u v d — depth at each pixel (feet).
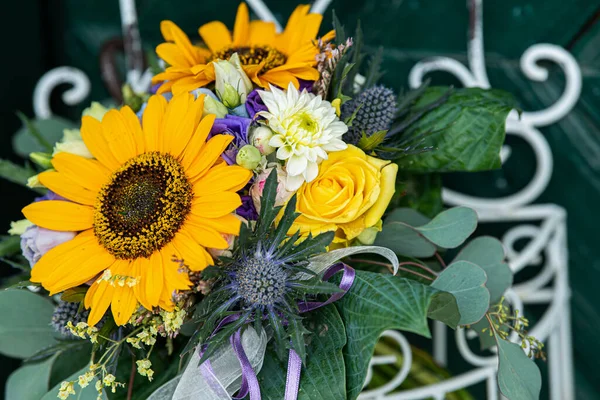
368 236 1.45
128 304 1.35
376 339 1.30
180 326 1.41
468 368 2.24
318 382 1.35
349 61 1.63
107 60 1.95
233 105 1.45
